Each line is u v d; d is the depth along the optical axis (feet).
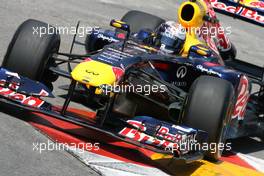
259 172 88.33
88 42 102.68
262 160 96.68
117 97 84.89
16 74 82.23
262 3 109.70
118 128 79.15
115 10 183.01
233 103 85.20
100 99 82.33
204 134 80.64
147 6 199.93
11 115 81.51
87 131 84.07
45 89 82.53
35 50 84.48
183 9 97.40
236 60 123.34
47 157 70.44
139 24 113.80
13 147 70.64
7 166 65.51
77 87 89.86
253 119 103.91
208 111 81.46
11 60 84.64
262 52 182.50
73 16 161.79
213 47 103.96
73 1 180.55
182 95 90.63
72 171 68.49
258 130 105.60
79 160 72.28
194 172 78.95
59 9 165.37
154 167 77.15
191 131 77.41
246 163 91.97
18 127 77.41
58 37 88.28
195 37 97.96
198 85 83.05
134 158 78.84
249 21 107.86
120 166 73.36
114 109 85.20
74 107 95.04
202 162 84.28
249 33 204.03
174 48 93.97
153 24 113.80
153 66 89.66
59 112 81.87
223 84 83.10
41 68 84.79
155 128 77.56
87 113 93.30
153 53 89.56
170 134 76.54
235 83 90.48
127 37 87.71
